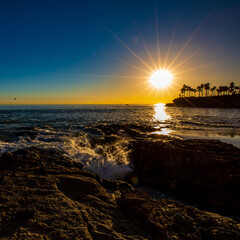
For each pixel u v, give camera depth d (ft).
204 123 99.40
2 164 20.98
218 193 20.67
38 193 13.17
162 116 164.35
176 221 11.16
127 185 20.42
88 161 28.78
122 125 79.05
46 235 9.07
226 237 9.82
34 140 44.32
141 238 9.61
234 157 27.09
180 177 24.23
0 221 9.80
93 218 11.10
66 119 118.01
